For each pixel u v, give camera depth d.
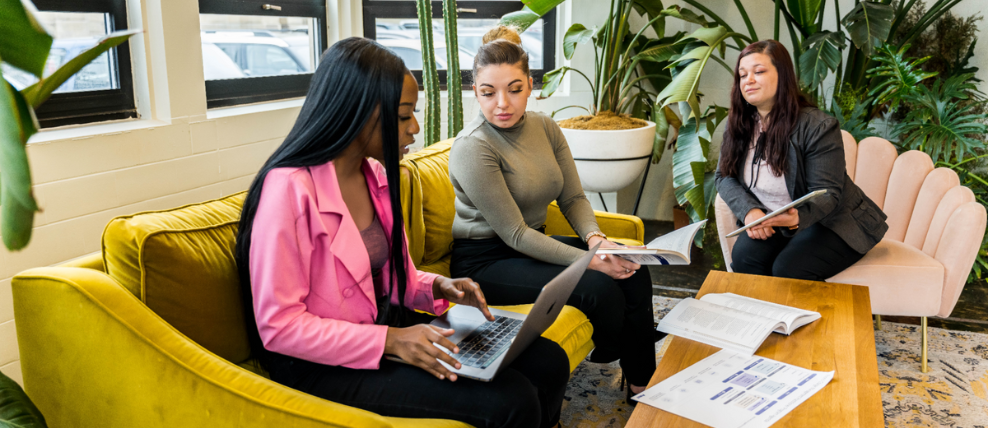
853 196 2.34
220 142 2.56
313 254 1.19
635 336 1.89
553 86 3.51
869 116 3.48
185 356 1.11
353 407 1.10
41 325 1.17
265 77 3.02
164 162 2.32
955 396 2.09
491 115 1.83
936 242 2.32
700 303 1.72
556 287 1.18
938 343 2.50
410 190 1.96
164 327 1.15
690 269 3.43
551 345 1.44
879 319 2.63
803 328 1.60
